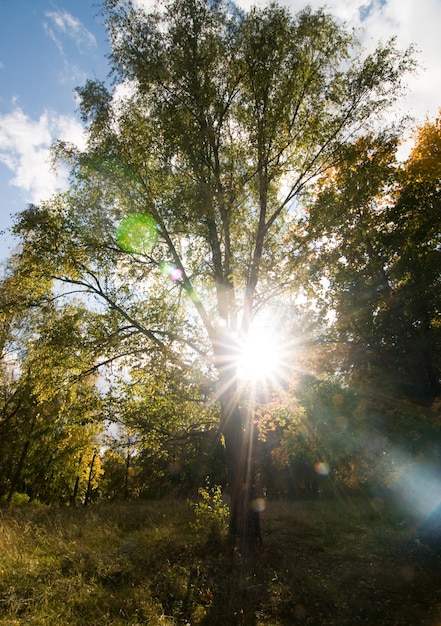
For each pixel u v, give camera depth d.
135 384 10.45
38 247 9.77
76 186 10.28
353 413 11.12
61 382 10.19
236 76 10.73
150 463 11.23
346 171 10.45
